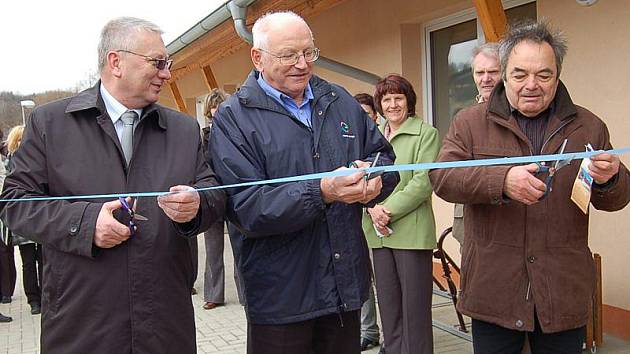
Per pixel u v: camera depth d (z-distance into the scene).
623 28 4.37
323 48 8.65
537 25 2.42
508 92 2.43
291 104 2.54
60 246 2.18
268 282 2.48
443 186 2.52
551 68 2.33
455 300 4.74
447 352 4.53
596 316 4.30
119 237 2.14
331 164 2.50
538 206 2.40
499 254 2.46
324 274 2.48
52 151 2.26
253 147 2.43
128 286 2.24
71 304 2.24
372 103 4.79
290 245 2.46
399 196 3.79
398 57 6.73
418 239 3.81
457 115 2.66
